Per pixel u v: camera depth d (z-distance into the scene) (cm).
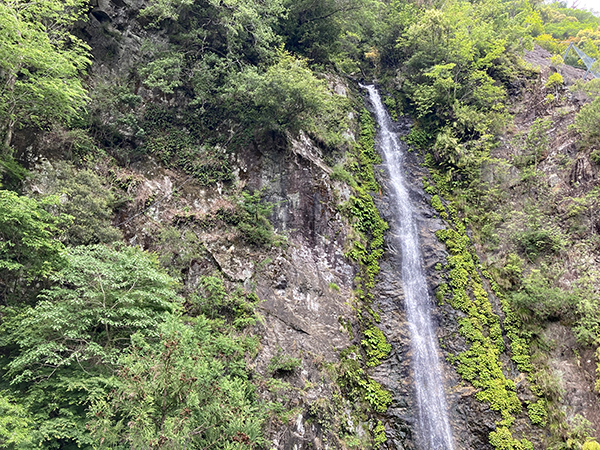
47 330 794
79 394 758
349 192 1650
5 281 964
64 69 1085
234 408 720
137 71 1566
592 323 1191
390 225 1683
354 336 1299
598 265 1309
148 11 1590
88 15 1509
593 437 1038
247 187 1498
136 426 602
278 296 1266
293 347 1169
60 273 838
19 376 708
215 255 1285
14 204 829
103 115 1440
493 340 1328
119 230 1190
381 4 2520
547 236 1471
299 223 1462
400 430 1138
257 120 1558
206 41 1712
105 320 796
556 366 1215
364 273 1490
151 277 898
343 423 1088
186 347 695
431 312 1427
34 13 1185
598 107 1545
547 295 1312
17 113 1162
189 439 642
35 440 675
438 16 2158
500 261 1533
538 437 1112
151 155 1463
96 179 1232
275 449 945
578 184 1527
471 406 1183
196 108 1627
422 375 1266
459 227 1694
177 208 1373
